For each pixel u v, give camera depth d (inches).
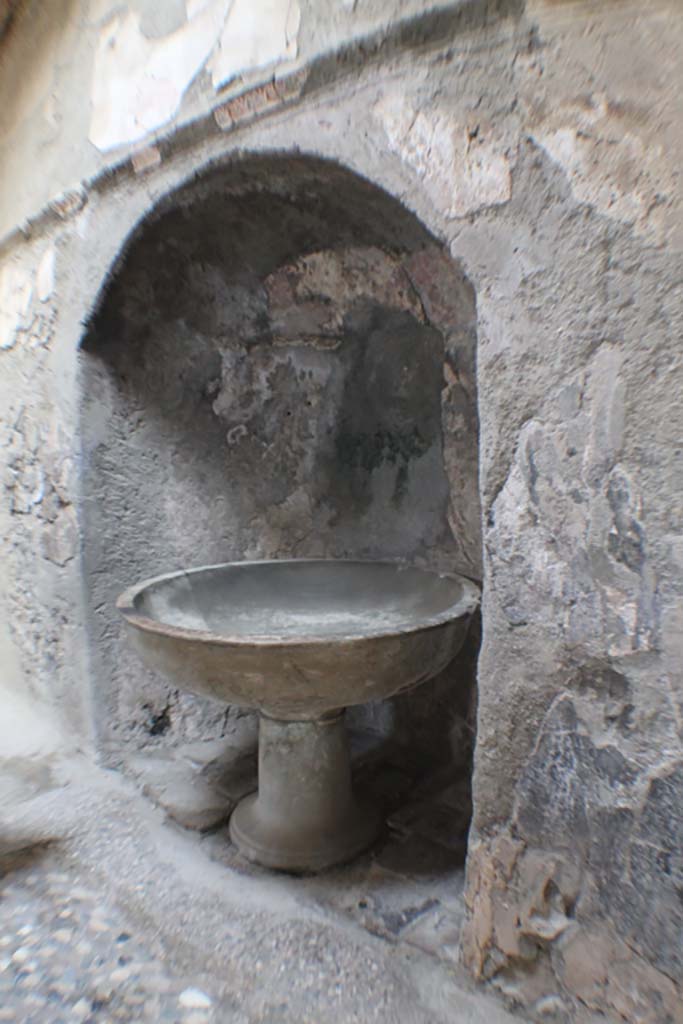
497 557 35.9
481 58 34.6
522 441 34.3
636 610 31.7
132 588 52.5
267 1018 37.0
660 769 31.5
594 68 31.1
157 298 61.6
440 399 63.7
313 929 43.6
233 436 70.4
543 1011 36.1
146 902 46.4
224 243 59.3
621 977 33.4
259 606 61.9
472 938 38.8
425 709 66.9
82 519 62.1
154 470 65.8
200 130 49.1
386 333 66.7
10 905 46.2
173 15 51.0
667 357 29.9
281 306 67.4
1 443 75.2
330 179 46.6
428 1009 37.4
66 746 66.9
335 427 73.4
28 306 67.9
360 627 57.9
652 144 29.7
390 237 55.7
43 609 69.4
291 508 74.8
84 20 60.5
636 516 31.2
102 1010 37.7
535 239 33.1
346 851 50.5
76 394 61.2
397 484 69.1
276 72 43.4
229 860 50.9
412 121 37.6
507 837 37.0
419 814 56.6
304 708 44.4
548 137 32.5
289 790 51.6
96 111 58.0
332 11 40.3
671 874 31.5
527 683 35.4
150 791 59.8
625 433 31.2
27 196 67.5
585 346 31.9
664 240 29.6
